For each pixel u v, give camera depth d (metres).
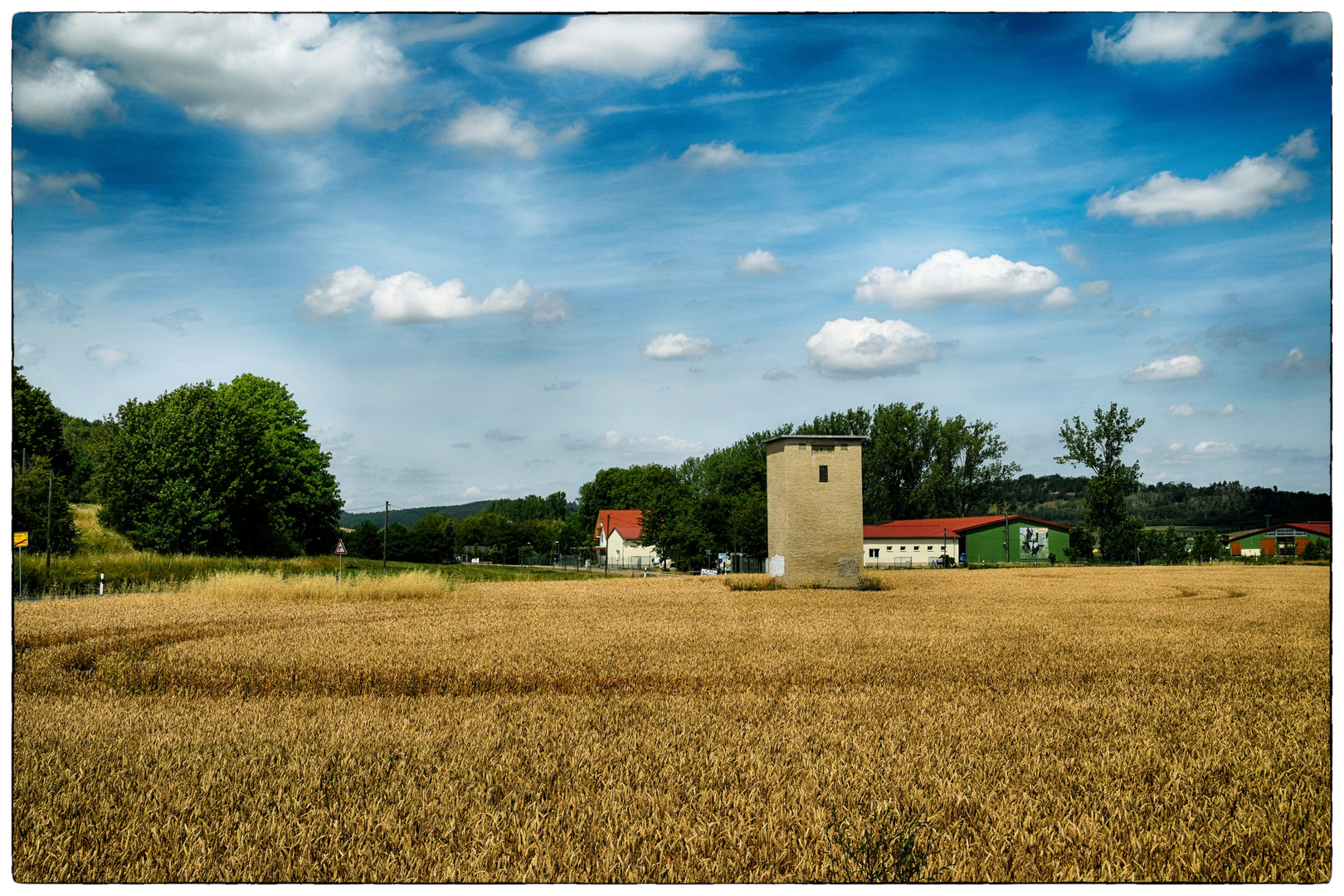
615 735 10.74
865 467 93.81
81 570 41.12
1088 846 6.97
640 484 125.44
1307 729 11.03
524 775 9.00
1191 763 9.28
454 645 19.44
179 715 11.80
